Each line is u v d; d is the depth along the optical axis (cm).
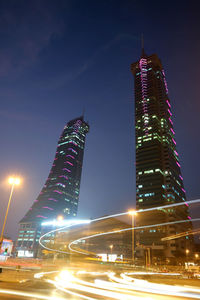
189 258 11256
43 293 1319
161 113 17088
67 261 7294
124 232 15350
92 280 2369
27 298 1130
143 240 12344
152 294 1506
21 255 13025
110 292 1491
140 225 12875
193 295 1516
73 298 1209
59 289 1533
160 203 13000
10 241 6862
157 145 15050
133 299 1264
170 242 11794
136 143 16075
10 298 1112
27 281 1889
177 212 13188
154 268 7019
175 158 16138
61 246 12031
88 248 15312
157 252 11662
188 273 4338
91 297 1278
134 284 2078
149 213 12988
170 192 13425
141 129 16375
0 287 1464
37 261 6575
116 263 8694
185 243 12938
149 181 14038
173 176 14538
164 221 12450
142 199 13700
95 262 8338
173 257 11138
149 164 14625
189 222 14938
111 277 2867
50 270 3638
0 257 5834
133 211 5609
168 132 16500
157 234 12156
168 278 3247
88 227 17950
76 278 2489
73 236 17812
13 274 2431
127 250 14325
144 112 17000
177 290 1767
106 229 17012
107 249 14938
